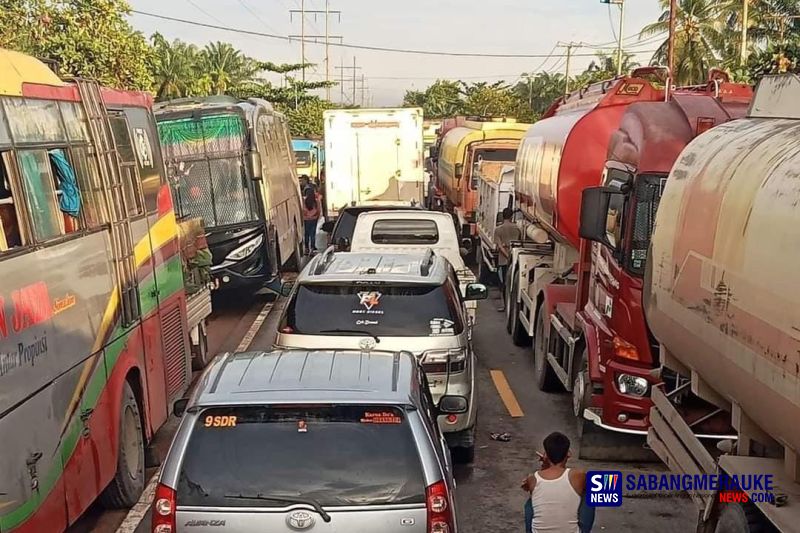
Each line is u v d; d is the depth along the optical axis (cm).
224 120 1652
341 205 2502
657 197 827
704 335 577
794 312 441
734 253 528
